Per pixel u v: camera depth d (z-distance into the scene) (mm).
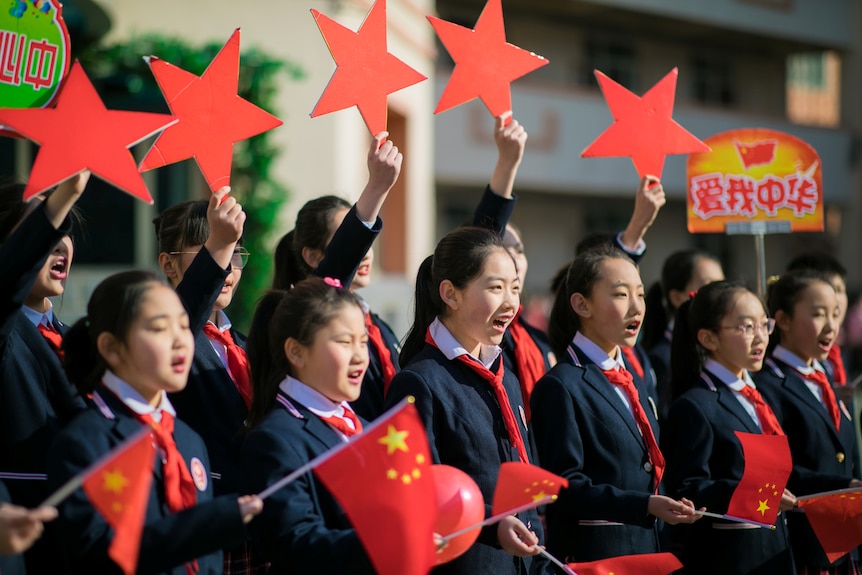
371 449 2084
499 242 2836
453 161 14078
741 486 2947
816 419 3680
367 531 2064
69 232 2330
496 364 2912
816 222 4270
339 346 2414
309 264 3412
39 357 2512
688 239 17641
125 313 2150
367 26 2918
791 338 3859
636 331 3131
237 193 7676
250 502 2092
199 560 2359
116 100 7652
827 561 3633
